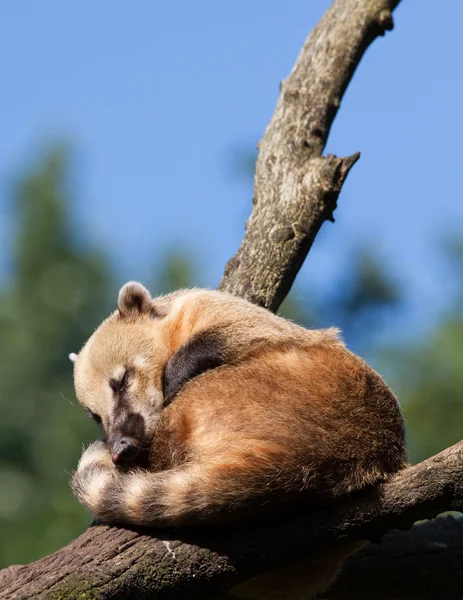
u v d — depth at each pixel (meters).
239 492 9.52
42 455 26.23
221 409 10.09
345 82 15.22
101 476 10.38
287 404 9.98
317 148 14.79
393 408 10.39
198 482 9.57
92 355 13.31
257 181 14.86
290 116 15.05
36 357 28.55
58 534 23.47
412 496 9.56
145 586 9.66
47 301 29.73
